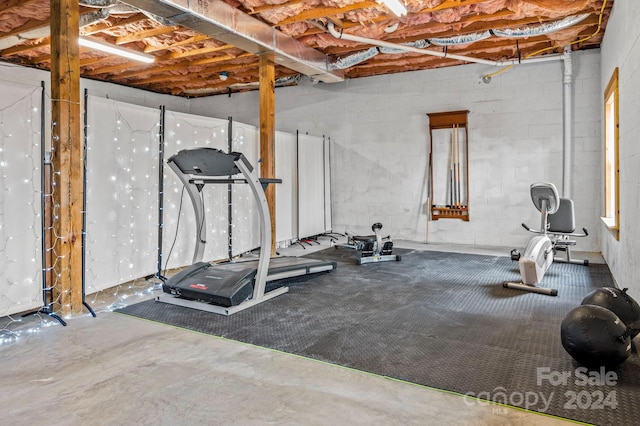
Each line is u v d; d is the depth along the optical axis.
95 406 2.24
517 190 7.20
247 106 9.59
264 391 2.38
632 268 3.71
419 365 2.69
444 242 7.78
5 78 7.21
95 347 3.03
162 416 2.13
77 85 3.70
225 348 3.00
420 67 7.71
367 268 5.62
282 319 3.62
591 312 2.56
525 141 7.10
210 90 9.61
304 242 7.91
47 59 7.23
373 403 2.24
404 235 8.12
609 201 5.93
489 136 7.35
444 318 3.59
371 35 6.05
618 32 4.48
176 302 4.04
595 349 2.48
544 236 4.68
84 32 5.65
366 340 3.12
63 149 3.60
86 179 4.09
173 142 5.27
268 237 4.12
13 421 2.11
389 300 4.14
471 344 3.02
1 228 3.38
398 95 8.02
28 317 3.67
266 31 5.45
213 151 3.68
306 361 2.77
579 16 5.21
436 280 4.92
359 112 8.38
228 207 6.11
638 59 3.43
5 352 2.95
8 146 3.40
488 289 4.50
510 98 7.16
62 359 2.83
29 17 5.39
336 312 3.79
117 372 2.63
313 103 8.76
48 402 2.28
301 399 2.29
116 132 4.46
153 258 5.00
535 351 2.88
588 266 5.54
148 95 9.52
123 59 7.23
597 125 6.62
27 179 3.55
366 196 8.42
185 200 5.44
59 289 3.68
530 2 4.95
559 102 6.84
